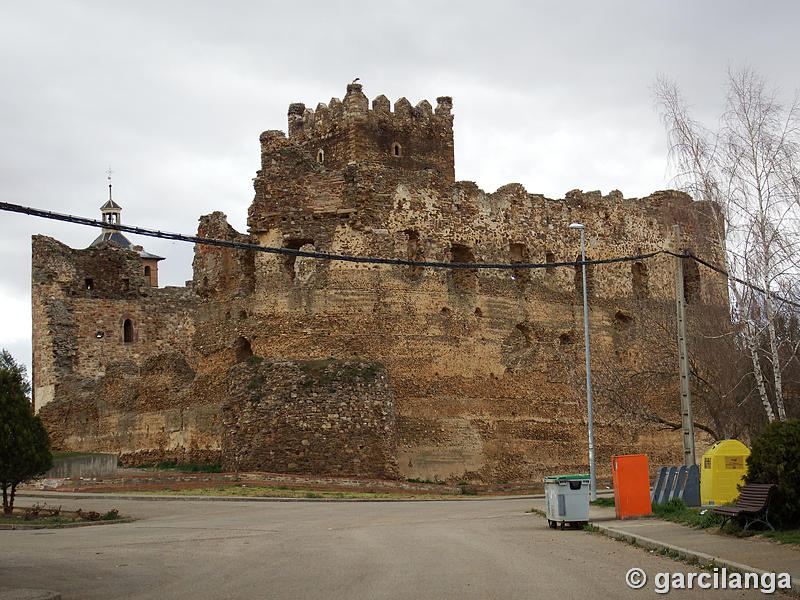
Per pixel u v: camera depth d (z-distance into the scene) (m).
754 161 38.31
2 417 34.56
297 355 47.38
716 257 44.81
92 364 70.75
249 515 33.41
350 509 35.75
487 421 50.84
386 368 46.94
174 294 74.94
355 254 48.59
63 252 70.88
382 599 16.44
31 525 30.44
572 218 57.06
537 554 21.52
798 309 39.91
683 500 30.22
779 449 22.75
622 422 55.66
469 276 51.88
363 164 50.38
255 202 49.03
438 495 44.88
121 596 17.56
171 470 47.31
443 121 59.97
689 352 49.12
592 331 56.41
